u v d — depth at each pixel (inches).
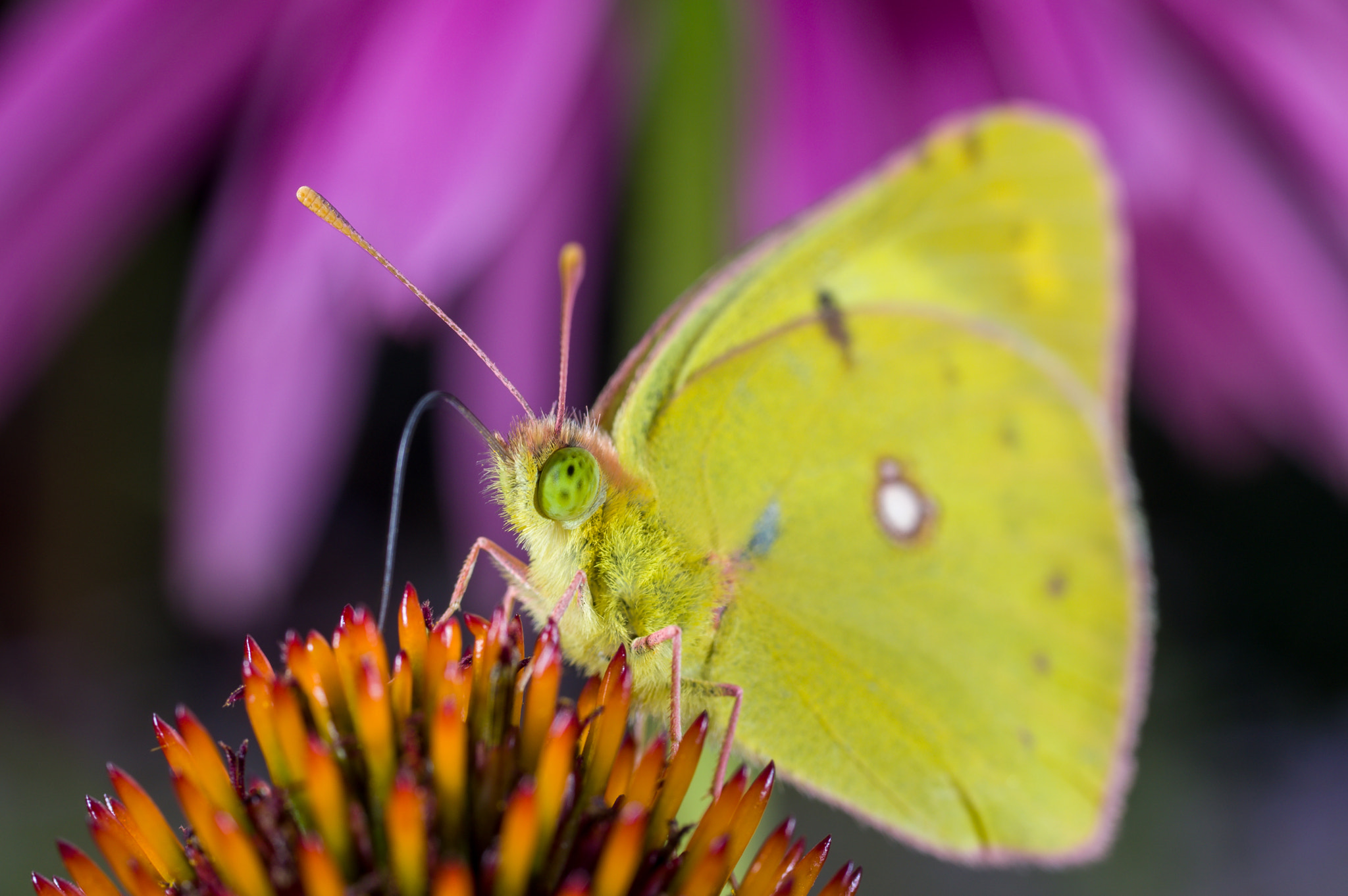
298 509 7.2
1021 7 6.9
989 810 6.6
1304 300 7.3
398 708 5.8
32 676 13.4
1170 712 13.8
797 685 6.4
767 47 7.0
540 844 5.7
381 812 5.7
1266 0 7.2
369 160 6.7
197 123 7.0
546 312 7.3
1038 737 6.6
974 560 6.5
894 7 7.1
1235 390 7.6
